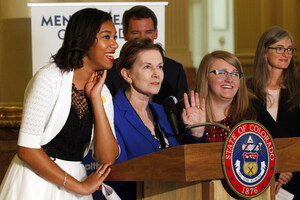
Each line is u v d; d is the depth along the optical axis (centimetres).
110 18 251
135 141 286
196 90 337
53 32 486
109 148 251
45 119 237
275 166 220
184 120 279
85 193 236
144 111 300
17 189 238
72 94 247
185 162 194
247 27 743
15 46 646
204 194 208
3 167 594
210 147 201
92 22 242
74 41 242
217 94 329
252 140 212
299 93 399
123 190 274
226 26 741
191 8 734
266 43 404
